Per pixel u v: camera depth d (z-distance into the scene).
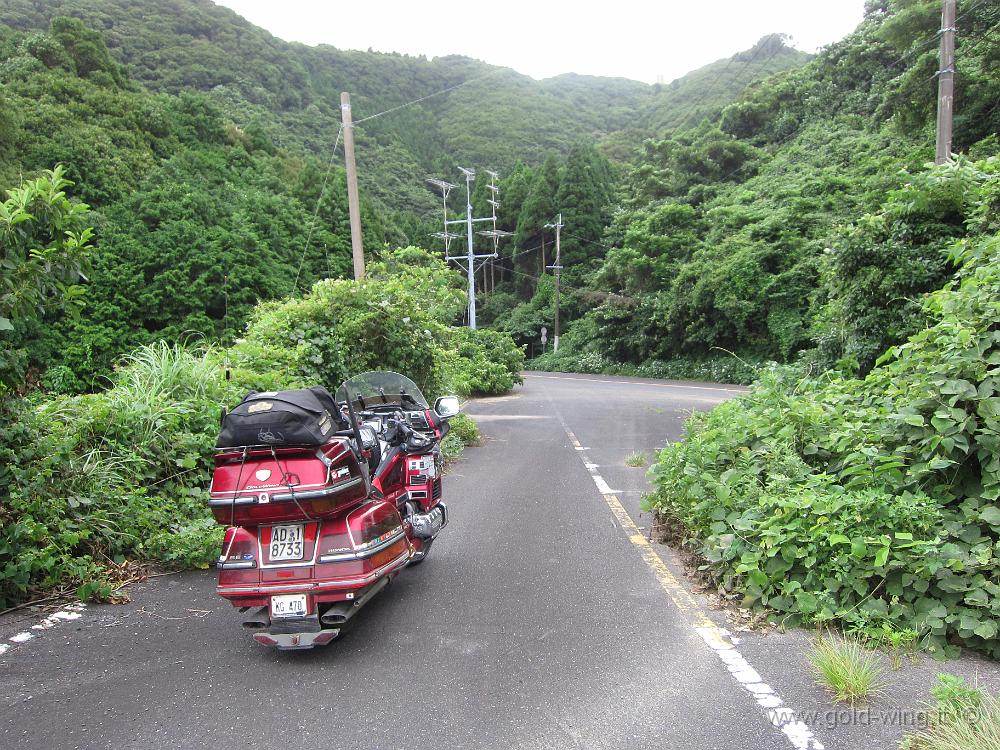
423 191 76.25
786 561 4.55
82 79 40.16
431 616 4.67
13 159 29.45
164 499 6.48
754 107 50.81
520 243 67.06
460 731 3.19
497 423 17.58
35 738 3.18
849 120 41.28
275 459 4.00
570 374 46.66
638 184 56.84
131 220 29.27
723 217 37.72
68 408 6.50
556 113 102.69
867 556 4.34
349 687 3.66
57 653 4.16
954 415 4.61
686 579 5.34
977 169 10.79
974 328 5.17
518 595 5.05
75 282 5.66
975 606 3.96
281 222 39.69
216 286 28.30
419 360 12.26
